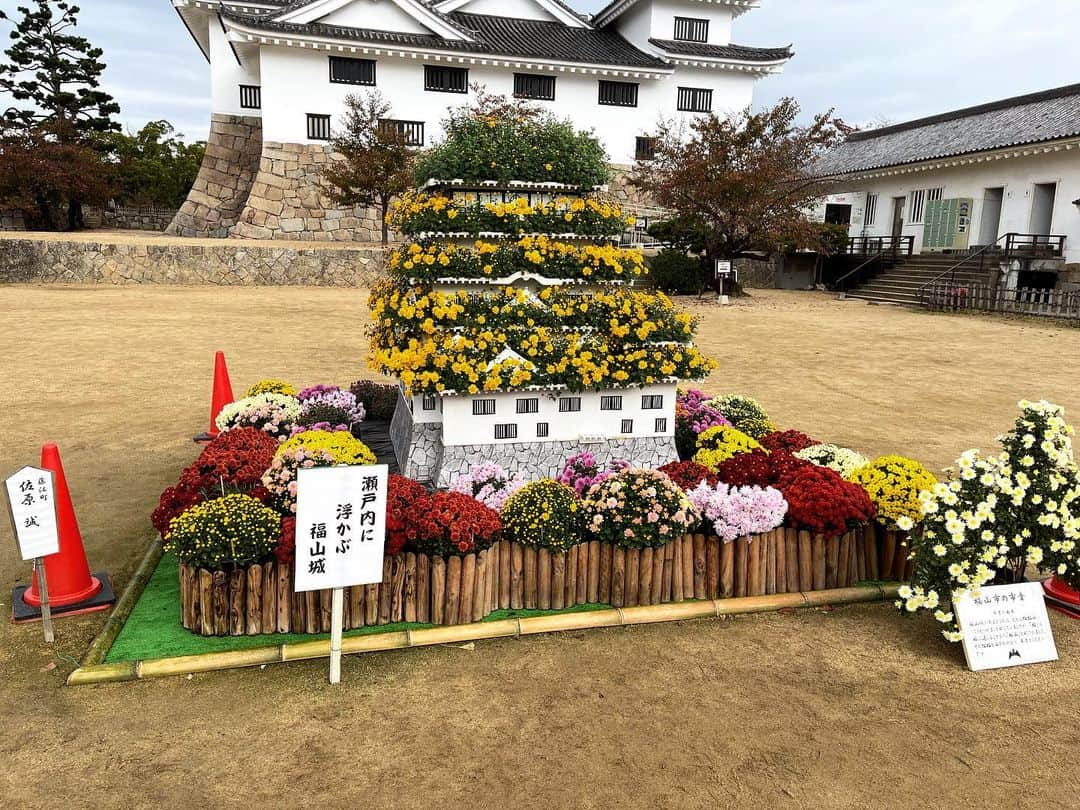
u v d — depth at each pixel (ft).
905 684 12.38
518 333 18.35
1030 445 13.89
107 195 104.42
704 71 90.22
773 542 15.24
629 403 19.53
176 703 11.49
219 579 13.07
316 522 11.50
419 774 10.01
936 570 13.47
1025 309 61.00
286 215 82.07
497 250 18.79
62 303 54.29
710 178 68.59
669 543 14.71
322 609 13.28
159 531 16.17
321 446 17.51
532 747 10.59
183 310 52.75
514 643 13.47
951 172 79.87
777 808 9.54
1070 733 11.16
